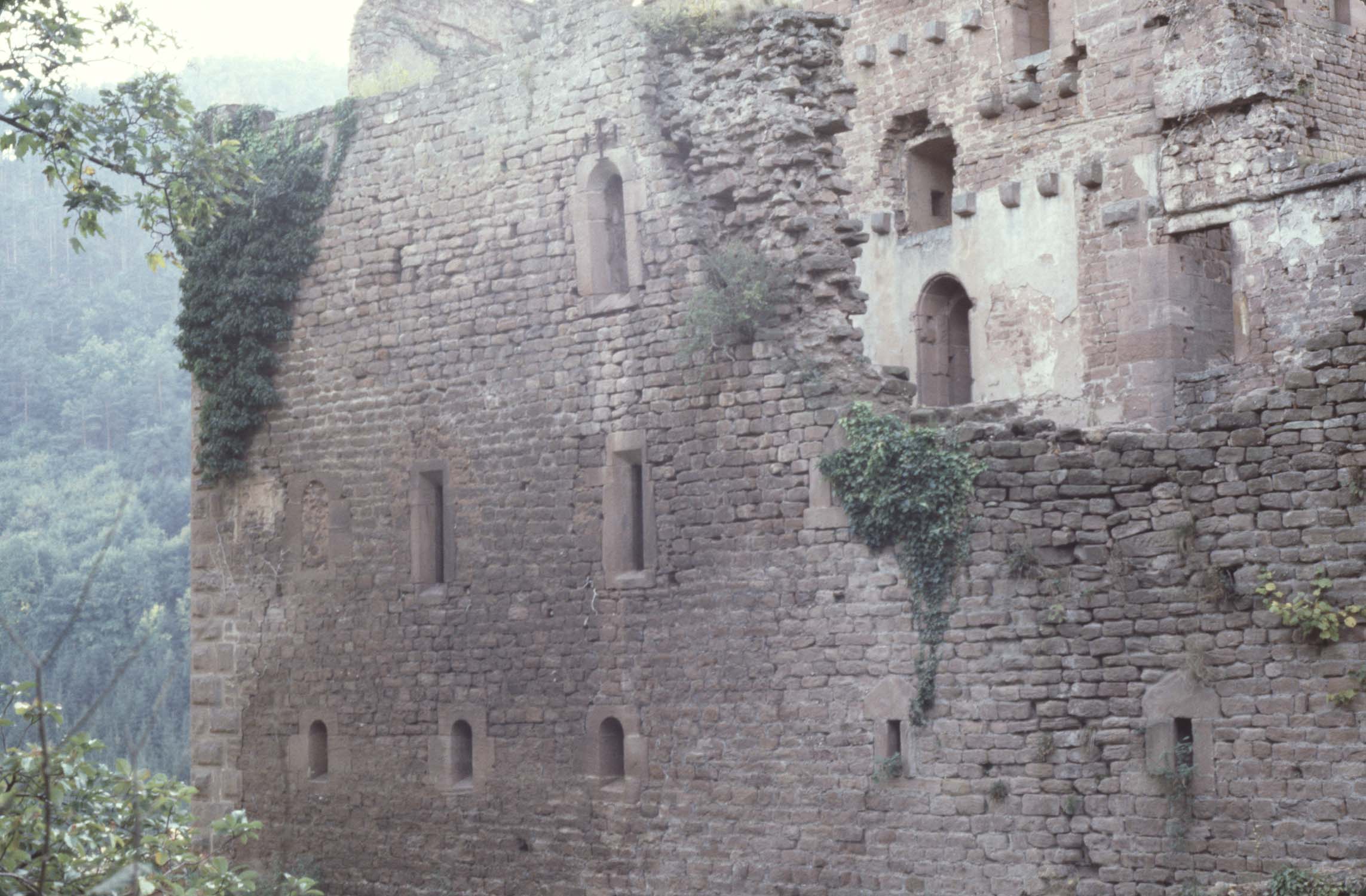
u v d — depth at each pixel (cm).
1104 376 2934
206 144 2108
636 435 1969
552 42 2139
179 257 2670
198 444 2456
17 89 1977
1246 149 2722
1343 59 2833
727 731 1820
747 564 1830
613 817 1911
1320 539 1528
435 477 2205
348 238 2339
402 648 2186
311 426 2347
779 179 1900
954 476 1680
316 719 2264
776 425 1827
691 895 1822
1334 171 2581
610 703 1939
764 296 1859
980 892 1630
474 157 2209
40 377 6053
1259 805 1526
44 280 6662
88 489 5309
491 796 2050
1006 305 3112
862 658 1725
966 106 3212
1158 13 2864
